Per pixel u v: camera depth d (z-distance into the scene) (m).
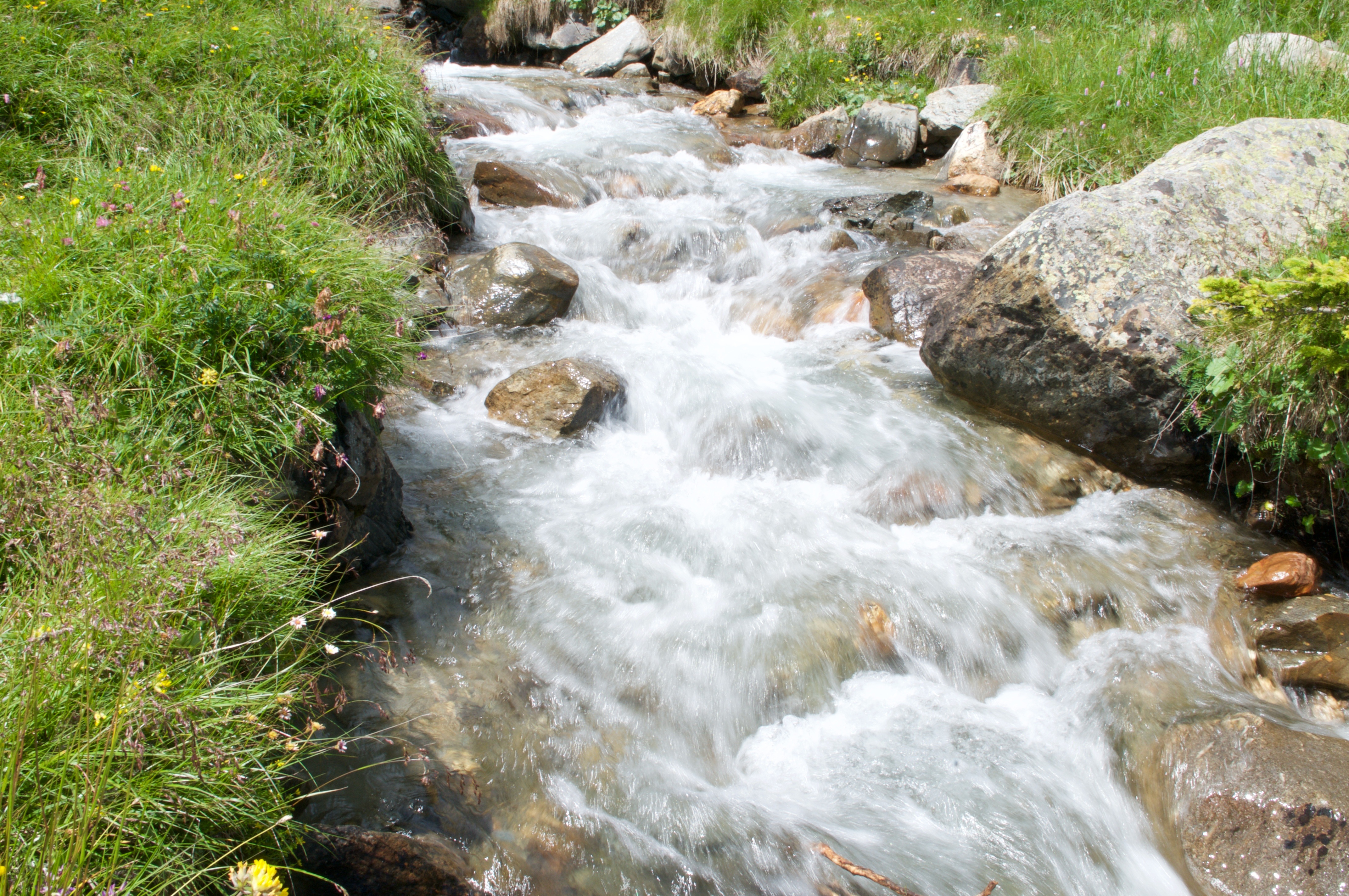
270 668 2.66
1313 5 9.98
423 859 2.43
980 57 11.02
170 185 4.09
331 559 3.21
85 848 1.86
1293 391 3.88
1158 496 4.55
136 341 3.05
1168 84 8.66
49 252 3.36
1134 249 4.42
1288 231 4.48
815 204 8.24
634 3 13.72
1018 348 4.67
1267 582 3.77
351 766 2.76
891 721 3.34
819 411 5.11
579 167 8.42
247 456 3.08
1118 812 3.09
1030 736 3.32
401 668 3.25
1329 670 3.47
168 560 2.48
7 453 2.64
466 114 9.32
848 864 2.53
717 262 7.12
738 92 11.84
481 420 5.02
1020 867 2.85
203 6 6.71
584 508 4.34
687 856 2.73
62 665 2.12
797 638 3.55
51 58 5.52
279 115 6.05
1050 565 4.00
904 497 4.39
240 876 1.74
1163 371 4.24
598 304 6.39
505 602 3.67
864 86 11.12
